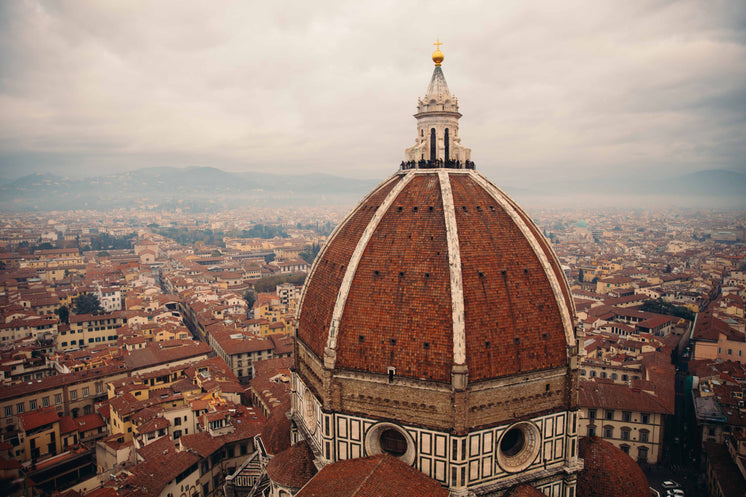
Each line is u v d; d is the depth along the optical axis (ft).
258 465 348.38
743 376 550.77
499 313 219.41
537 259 239.91
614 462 251.60
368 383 221.87
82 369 609.42
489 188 257.34
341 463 219.00
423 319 216.13
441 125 268.82
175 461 402.11
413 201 246.27
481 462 215.10
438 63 275.80
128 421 479.82
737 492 364.99
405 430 217.15
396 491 196.54
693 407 514.27
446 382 207.92
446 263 221.25
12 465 376.07
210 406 490.08
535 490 219.41
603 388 502.38
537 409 224.74
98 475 409.08
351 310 228.84
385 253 233.76
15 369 610.24
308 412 266.77
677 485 430.61
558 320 231.09
